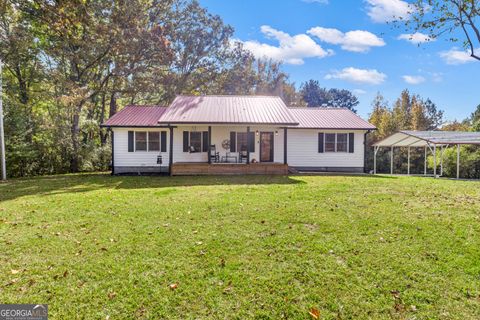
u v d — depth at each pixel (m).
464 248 4.18
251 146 16.14
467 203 6.79
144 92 22.31
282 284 3.31
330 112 18.05
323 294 3.12
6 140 14.97
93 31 15.81
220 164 14.12
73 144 17.91
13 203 7.39
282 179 11.69
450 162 19.52
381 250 4.14
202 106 15.62
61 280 3.42
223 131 16.03
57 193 8.96
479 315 2.78
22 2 11.45
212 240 4.57
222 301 3.02
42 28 16.73
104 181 12.13
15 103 16.27
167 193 8.66
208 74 26.53
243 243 4.44
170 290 3.21
